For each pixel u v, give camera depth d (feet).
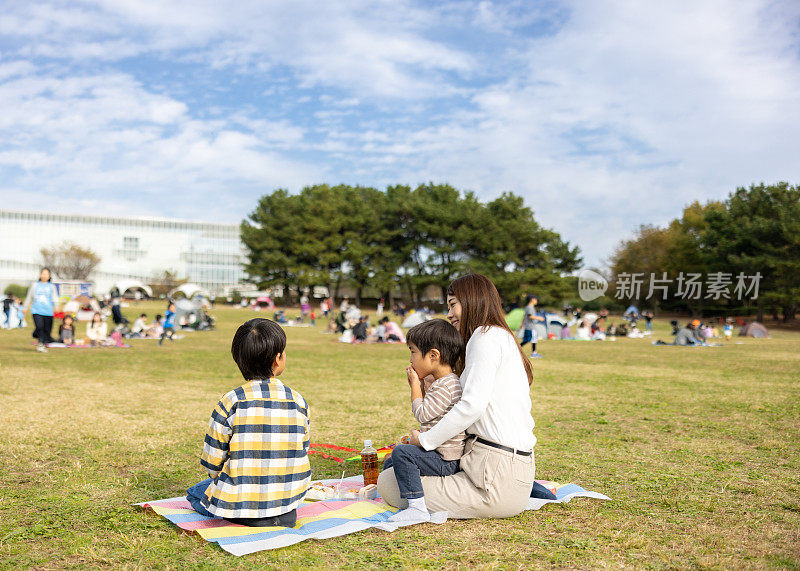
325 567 9.34
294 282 230.27
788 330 126.21
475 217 197.06
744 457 17.34
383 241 218.38
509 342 11.67
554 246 195.52
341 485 14.32
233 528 10.73
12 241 317.42
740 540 10.82
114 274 324.60
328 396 28.84
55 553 9.91
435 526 11.34
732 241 147.33
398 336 73.72
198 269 337.72
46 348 50.72
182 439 18.81
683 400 28.22
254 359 11.04
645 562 9.71
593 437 20.03
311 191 237.66
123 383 31.83
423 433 11.66
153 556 9.77
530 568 9.39
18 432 19.25
